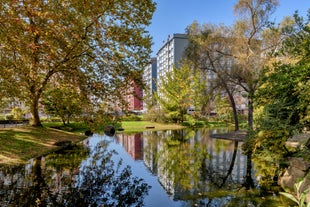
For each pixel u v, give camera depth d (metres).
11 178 6.69
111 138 17.97
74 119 9.42
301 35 6.41
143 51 10.12
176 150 12.34
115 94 9.14
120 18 9.70
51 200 5.14
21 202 4.97
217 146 13.63
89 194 5.57
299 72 5.22
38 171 7.50
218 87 20.11
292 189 5.58
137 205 4.95
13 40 6.85
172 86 33.75
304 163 5.51
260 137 6.65
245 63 17.14
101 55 9.38
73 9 8.48
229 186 6.17
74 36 8.05
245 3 17.88
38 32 7.19
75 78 9.12
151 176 7.25
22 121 23.48
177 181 6.70
